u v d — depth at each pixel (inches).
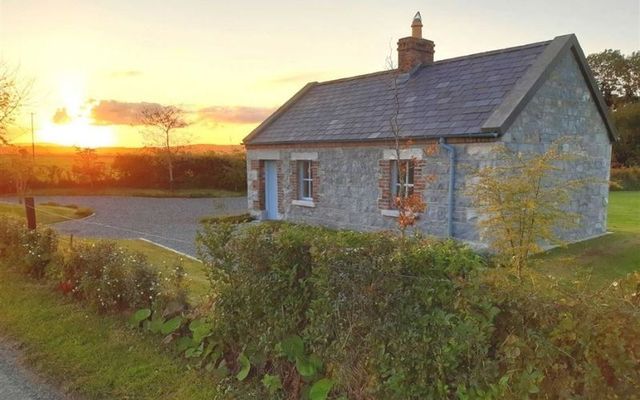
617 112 1475.1
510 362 110.4
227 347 184.4
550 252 395.9
